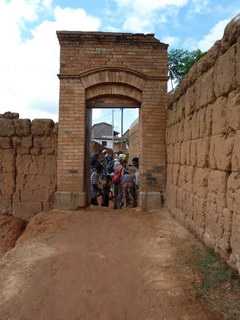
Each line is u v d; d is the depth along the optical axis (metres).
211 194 4.24
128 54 7.84
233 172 3.53
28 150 7.78
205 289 3.23
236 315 2.71
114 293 3.44
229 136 3.65
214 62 4.09
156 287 3.40
